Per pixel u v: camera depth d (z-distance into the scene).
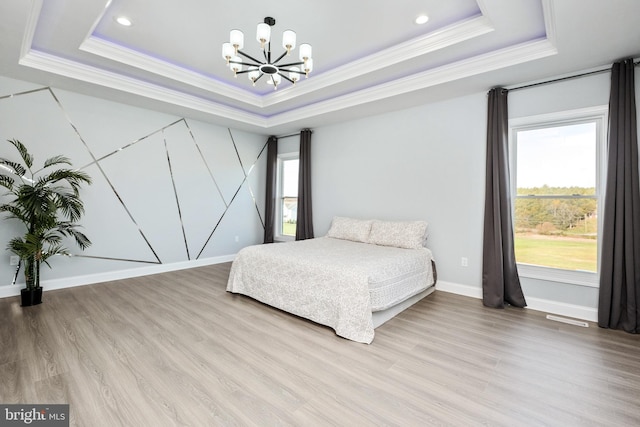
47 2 2.34
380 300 2.80
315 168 5.59
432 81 3.44
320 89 4.07
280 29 2.91
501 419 1.64
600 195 3.01
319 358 2.27
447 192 3.96
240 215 5.96
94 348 2.34
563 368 2.14
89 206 4.07
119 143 4.31
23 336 2.52
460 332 2.74
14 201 3.24
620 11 2.09
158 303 3.39
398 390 1.89
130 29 2.95
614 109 2.79
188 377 1.99
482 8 2.33
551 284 3.23
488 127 3.51
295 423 1.60
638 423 1.61
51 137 3.75
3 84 3.42
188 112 4.70
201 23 2.83
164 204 4.84
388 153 4.55
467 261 3.81
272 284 3.30
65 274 3.91
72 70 3.38
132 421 1.59
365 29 2.89
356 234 4.48
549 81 3.20
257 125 5.45
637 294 2.69
